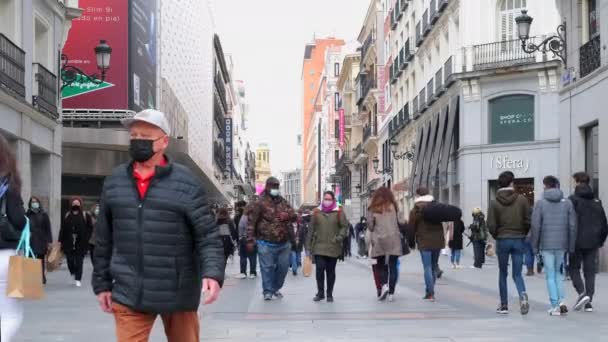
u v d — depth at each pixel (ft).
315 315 34.04
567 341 26.30
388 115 176.04
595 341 26.30
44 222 45.68
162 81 126.62
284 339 26.91
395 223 39.93
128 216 14.26
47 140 70.03
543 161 94.17
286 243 41.06
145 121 14.40
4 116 57.88
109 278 14.74
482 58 99.60
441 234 40.19
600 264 59.88
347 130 256.11
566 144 70.08
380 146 189.06
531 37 88.53
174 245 14.32
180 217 14.38
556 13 94.17
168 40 137.18
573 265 35.04
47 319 32.24
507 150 97.25
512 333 28.17
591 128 65.62
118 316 14.30
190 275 14.60
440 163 111.65
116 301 14.25
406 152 139.23
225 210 64.03
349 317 33.27
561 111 71.46
